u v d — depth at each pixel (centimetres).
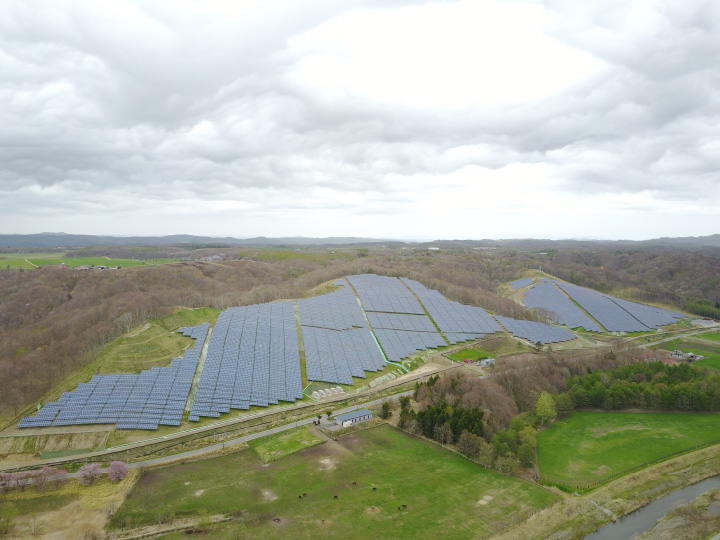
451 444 13350
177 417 13650
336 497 10488
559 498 10962
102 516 9612
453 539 9250
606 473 12369
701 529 10238
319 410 15275
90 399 13662
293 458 12181
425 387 16388
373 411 15325
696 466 12838
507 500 10750
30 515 9594
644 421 15725
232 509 9906
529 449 12431
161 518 9556
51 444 12144
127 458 11888
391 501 10419
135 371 15250
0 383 13988
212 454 12238
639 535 10056
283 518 9675
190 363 16075
